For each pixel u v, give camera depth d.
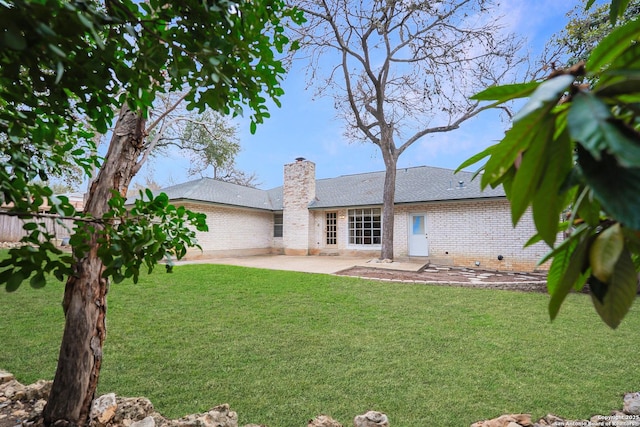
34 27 0.66
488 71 10.53
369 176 17.50
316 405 2.37
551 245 0.52
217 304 5.14
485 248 10.88
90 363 1.93
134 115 2.13
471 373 2.88
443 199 11.48
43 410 1.94
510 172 0.69
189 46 1.14
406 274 8.87
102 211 1.96
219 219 13.75
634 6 4.90
